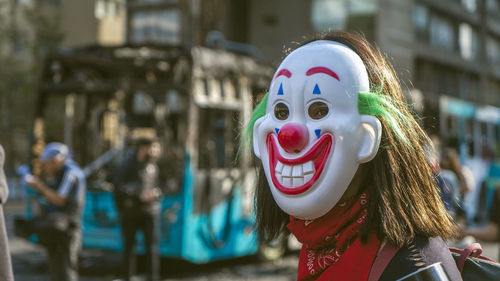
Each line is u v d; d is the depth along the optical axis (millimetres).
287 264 8680
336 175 1325
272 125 1433
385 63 1439
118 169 6363
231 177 7691
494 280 1428
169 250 7160
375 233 1325
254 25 25359
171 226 7137
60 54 7730
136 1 20516
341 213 1369
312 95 1354
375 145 1320
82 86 7711
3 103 21141
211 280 7465
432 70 32938
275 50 24938
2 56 21359
